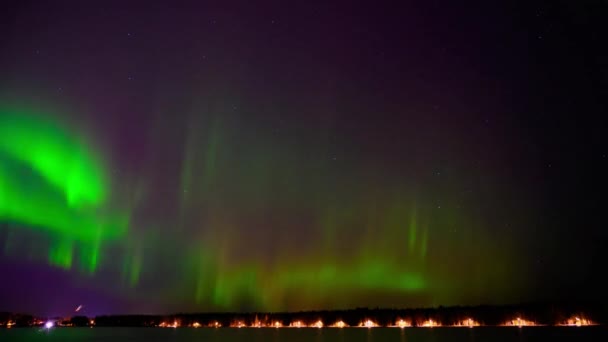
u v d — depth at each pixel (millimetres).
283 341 46125
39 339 57531
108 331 87688
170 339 53406
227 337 56188
